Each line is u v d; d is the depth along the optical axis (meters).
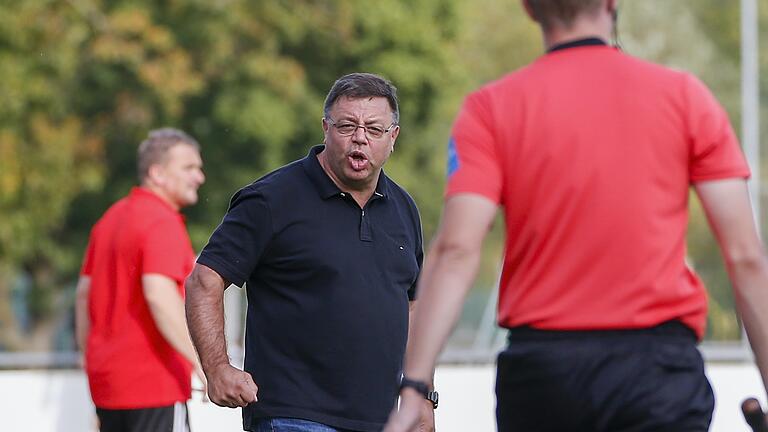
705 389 11.83
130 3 84.94
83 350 26.05
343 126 18.72
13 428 38.31
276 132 86.38
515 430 11.95
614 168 11.66
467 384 42.62
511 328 12.00
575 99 11.80
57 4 82.75
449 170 11.98
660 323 11.69
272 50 88.12
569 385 11.62
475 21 123.00
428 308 11.65
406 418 11.49
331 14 90.12
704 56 138.25
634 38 138.38
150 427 24.00
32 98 82.62
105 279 24.22
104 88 86.25
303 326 18.45
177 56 84.00
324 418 18.28
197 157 25.16
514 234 11.91
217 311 18.62
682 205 11.83
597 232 11.66
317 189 18.84
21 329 86.75
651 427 11.57
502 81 12.15
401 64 91.25
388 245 19.08
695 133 11.75
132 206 24.23
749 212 11.76
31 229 84.44
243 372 18.38
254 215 18.61
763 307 11.67
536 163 11.74
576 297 11.68
